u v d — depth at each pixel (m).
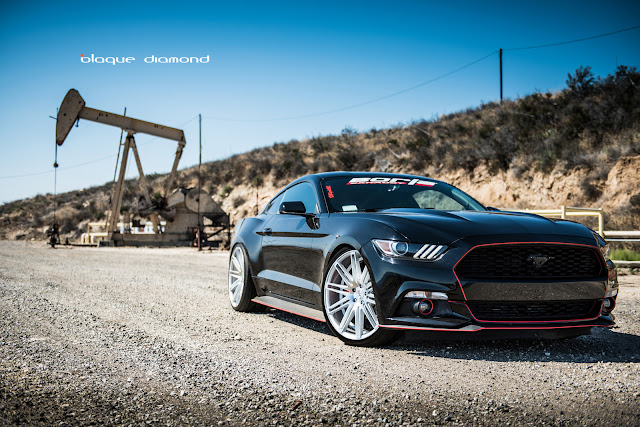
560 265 3.41
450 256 3.29
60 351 3.54
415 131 27.00
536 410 2.38
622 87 18.45
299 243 4.41
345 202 4.40
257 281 5.14
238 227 5.81
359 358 3.36
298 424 2.24
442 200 4.61
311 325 4.61
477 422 2.24
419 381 2.83
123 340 3.91
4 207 55.16
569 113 19.20
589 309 3.55
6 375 2.93
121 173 22.38
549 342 3.83
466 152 20.86
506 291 3.28
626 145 16.14
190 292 6.85
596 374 2.97
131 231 25.95
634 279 8.15
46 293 6.57
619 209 14.50
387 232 3.53
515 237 3.33
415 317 3.35
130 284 7.67
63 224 41.62
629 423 2.21
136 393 2.65
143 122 22.41
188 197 22.62
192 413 2.37
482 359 3.32
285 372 3.03
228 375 2.98
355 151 28.31
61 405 2.46
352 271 3.78
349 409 2.41
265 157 35.06
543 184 17.58
